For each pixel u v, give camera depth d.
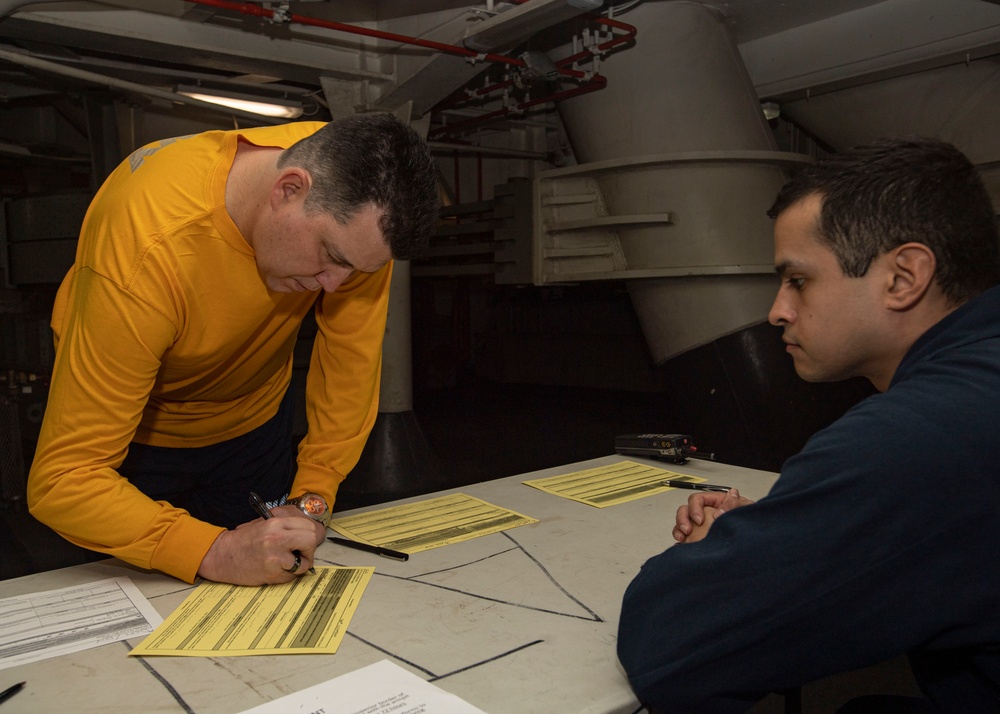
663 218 3.53
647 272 3.64
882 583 0.67
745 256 3.54
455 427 6.27
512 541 1.29
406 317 4.43
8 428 3.78
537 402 7.60
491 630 0.95
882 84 3.80
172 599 1.06
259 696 0.79
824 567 0.68
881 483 0.66
